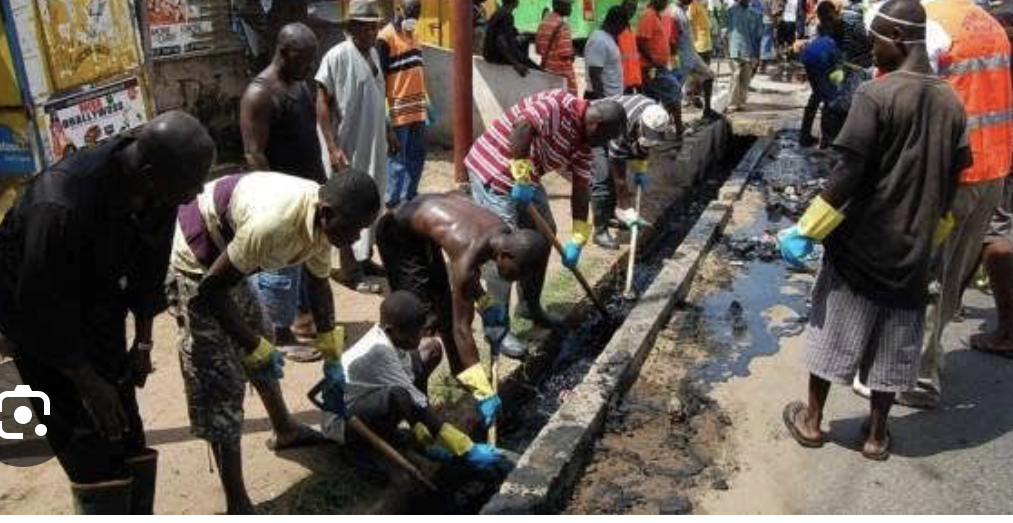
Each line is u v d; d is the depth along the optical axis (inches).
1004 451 168.9
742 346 214.7
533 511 145.6
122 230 106.3
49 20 214.4
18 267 100.4
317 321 147.4
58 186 99.0
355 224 124.5
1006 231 240.2
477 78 382.0
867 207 147.3
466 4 307.1
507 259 157.5
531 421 197.3
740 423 179.2
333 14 384.8
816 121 470.3
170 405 175.3
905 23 142.3
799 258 159.0
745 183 354.6
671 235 327.3
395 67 273.3
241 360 137.9
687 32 430.0
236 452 138.9
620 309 245.9
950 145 144.3
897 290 150.1
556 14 379.9
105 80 239.9
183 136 99.6
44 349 103.0
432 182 343.9
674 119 406.6
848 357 157.2
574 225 216.7
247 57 383.6
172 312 137.6
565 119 201.3
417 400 157.9
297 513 143.5
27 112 208.5
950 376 196.9
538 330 216.7
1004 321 204.7
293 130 186.1
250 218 124.2
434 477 162.2
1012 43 205.3
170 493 146.7
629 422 180.5
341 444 160.4
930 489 157.0
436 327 188.4
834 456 167.2
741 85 499.2
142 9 258.2
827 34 400.8
